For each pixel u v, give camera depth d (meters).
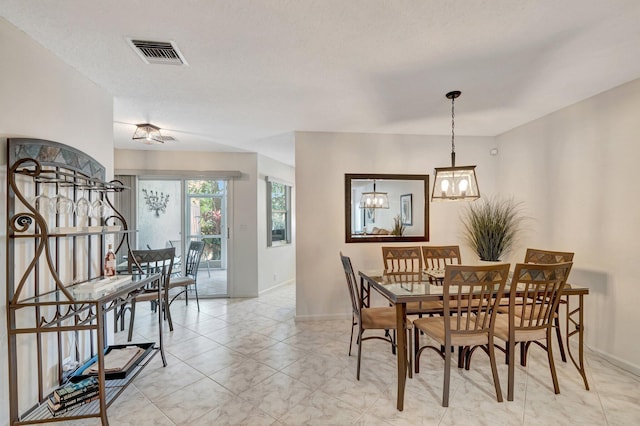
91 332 2.36
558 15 1.57
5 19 1.59
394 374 2.38
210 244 4.94
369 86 2.44
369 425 1.79
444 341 2.01
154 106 2.85
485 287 2.15
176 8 1.49
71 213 2.03
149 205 4.76
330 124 3.46
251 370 2.46
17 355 1.71
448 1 1.46
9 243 1.62
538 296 2.40
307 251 3.70
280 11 1.52
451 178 2.52
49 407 1.77
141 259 3.29
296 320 3.66
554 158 3.07
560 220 3.00
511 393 2.00
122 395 2.11
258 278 4.93
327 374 2.38
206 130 3.65
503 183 3.83
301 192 3.70
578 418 1.83
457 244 3.91
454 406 1.96
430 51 1.92
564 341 2.92
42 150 1.80
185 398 2.07
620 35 1.75
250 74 2.22
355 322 2.62
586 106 2.73
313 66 2.11
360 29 1.68
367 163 3.80
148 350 2.42
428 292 2.15
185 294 4.45
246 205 4.89
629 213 2.39
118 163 4.57
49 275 1.95
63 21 1.59
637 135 2.33
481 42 1.82
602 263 2.59
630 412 1.89
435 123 3.44
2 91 1.59
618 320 2.46
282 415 1.89
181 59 2.00
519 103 2.83
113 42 1.80
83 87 2.22
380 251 3.79
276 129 3.64
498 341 3.02
